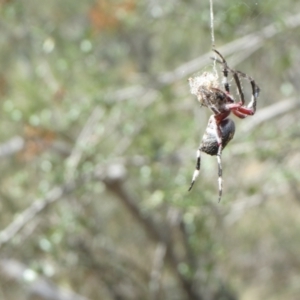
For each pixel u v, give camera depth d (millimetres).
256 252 16188
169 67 15188
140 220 14859
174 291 16188
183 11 12227
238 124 12109
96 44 13453
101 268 15031
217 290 16156
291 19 11562
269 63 14023
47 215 12281
